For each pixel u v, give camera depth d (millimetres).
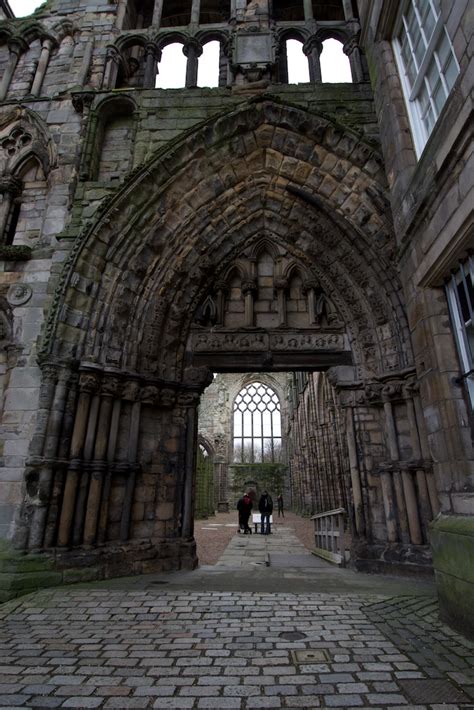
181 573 9422
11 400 9531
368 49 10664
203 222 11789
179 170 11312
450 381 6355
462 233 5738
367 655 4570
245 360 11945
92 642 5016
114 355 10227
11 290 10578
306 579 8742
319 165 11383
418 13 8141
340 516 10750
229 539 17078
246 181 12047
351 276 11688
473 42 5336
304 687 3816
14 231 11953
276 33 13578
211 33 13883
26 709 3400
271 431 47094
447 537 5703
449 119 6027
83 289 10164
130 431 10180
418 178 7383
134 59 15164
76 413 9383
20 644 4949
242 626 5598
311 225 11969
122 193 10812
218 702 3549
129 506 9672
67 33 14836
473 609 4953
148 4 16734
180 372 11523
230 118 11453
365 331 11422
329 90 12008
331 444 23969
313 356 11930
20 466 8961
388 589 7762
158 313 11188
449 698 3584
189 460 10953
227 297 12820
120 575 8891
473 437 5965
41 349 9391
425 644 4895
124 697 3637
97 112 12312
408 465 9711
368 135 11203
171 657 4543
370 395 10836
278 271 12875
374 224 10695
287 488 43406
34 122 12742
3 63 14391
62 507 8664
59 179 11898
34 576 7723
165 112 12180
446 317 6723
